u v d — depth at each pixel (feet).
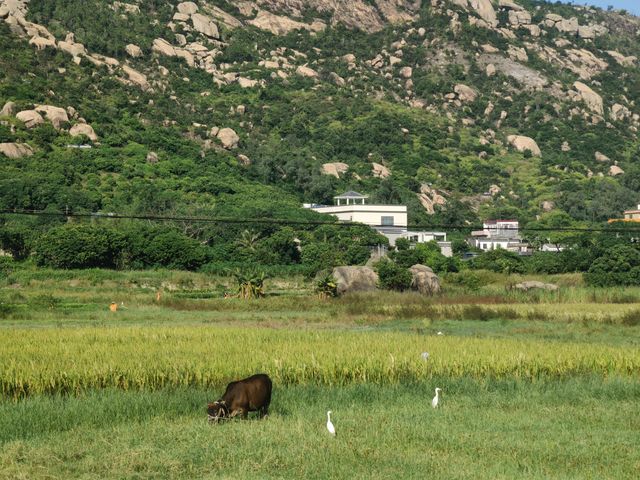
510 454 239.30
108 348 402.72
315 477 217.36
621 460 233.35
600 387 341.62
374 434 261.65
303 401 314.14
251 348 404.77
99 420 277.64
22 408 280.92
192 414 291.99
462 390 342.85
